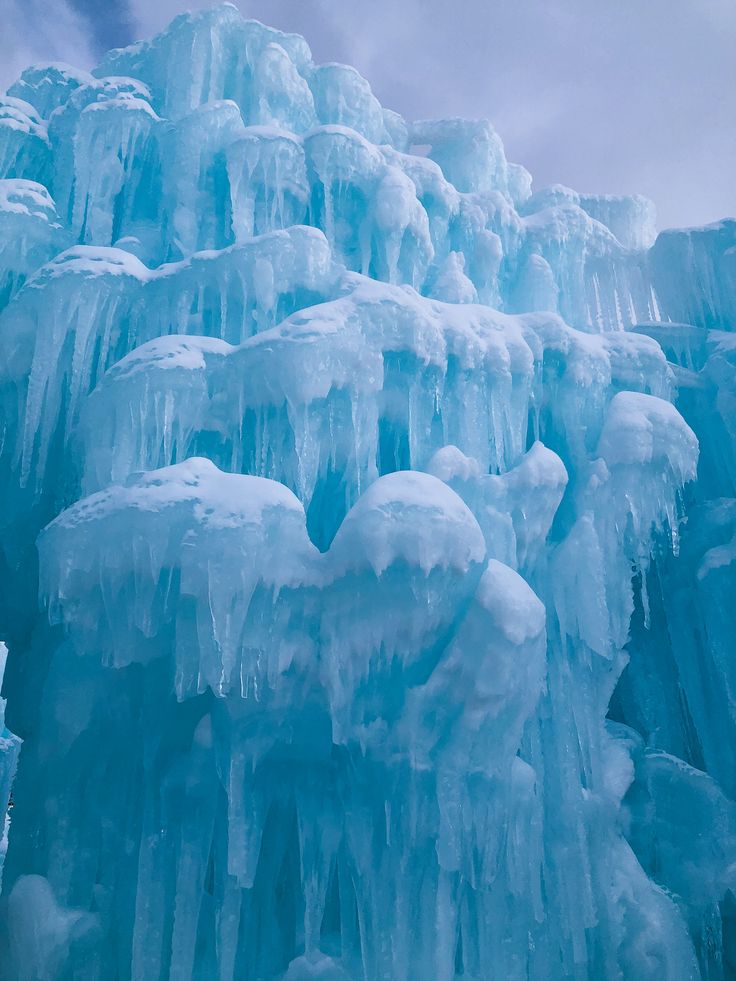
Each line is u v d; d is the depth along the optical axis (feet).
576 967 28.55
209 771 26.91
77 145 39.32
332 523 31.09
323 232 39.75
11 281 35.81
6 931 26.35
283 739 27.35
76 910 25.67
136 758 27.63
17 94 46.19
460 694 26.53
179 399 29.50
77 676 27.94
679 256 46.75
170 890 25.75
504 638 26.22
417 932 25.80
